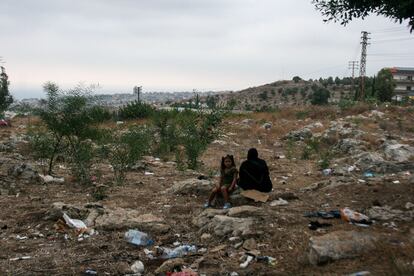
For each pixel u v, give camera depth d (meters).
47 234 7.25
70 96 11.76
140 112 31.09
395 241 5.91
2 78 28.19
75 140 12.34
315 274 5.20
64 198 9.55
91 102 12.09
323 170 13.16
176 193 9.92
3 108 27.98
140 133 16.09
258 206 8.45
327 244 5.63
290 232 6.74
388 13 7.86
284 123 28.16
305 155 16.39
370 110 31.16
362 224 7.08
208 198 9.48
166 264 5.86
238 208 7.77
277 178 12.23
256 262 5.90
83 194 10.02
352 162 14.03
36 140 13.37
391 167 12.66
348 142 17.81
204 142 15.87
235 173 8.81
